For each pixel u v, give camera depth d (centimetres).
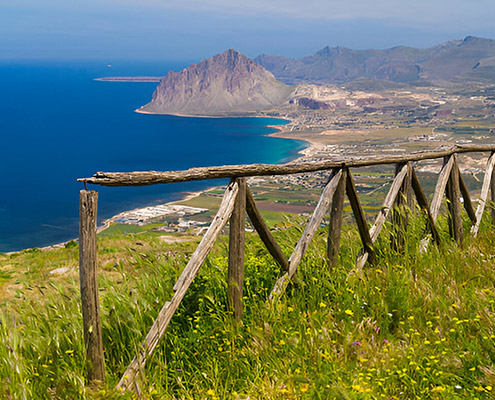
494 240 857
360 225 618
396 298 505
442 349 421
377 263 647
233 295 466
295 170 514
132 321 395
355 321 472
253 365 394
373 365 386
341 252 645
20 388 323
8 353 354
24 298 447
